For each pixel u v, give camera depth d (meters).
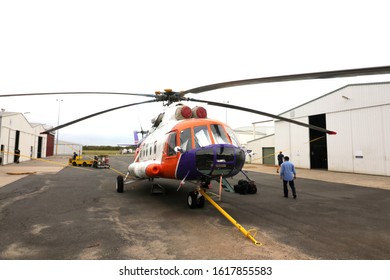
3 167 19.91
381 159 15.53
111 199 7.90
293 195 8.32
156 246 4.03
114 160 36.44
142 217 5.76
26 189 9.68
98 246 4.01
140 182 12.20
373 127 16.00
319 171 18.56
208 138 6.04
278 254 3.76
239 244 4.13
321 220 5.62
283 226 5.16
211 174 5.80
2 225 5.10
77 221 5.41
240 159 6.06
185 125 6.36
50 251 3.82
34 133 32.69
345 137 17.64
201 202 6.64
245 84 5.39
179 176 6.23
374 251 3.88
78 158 23.30
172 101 8.32
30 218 5.63
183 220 5.52
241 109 7.06
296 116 21.64
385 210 6.59
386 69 3.60
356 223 5.39
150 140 8.21
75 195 8.55
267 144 26.42
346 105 17.59
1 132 21.66
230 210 6.54
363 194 9.08
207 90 6.52
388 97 15.34
